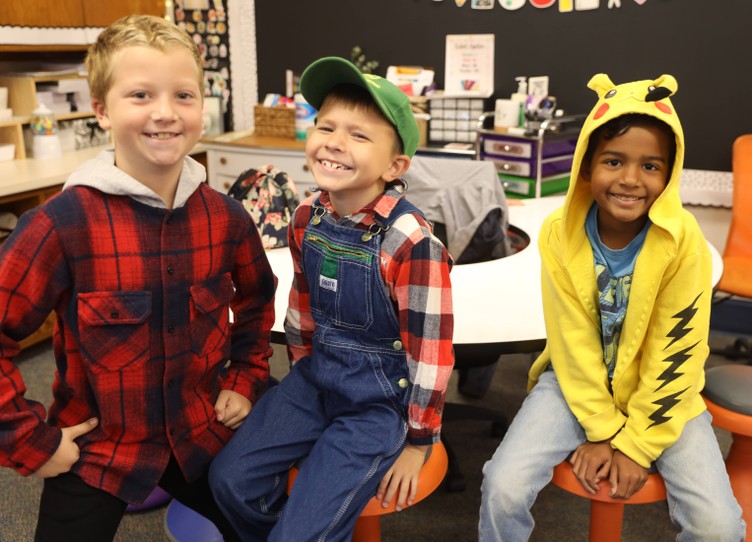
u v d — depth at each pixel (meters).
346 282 1.33
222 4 4.23
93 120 3.62
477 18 3.70
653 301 1.38
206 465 1.40
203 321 1.34
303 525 1.23
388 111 1.25
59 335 1.30
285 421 1.41
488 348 1.50
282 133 3.98
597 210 1.47
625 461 1.39
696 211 3.42
